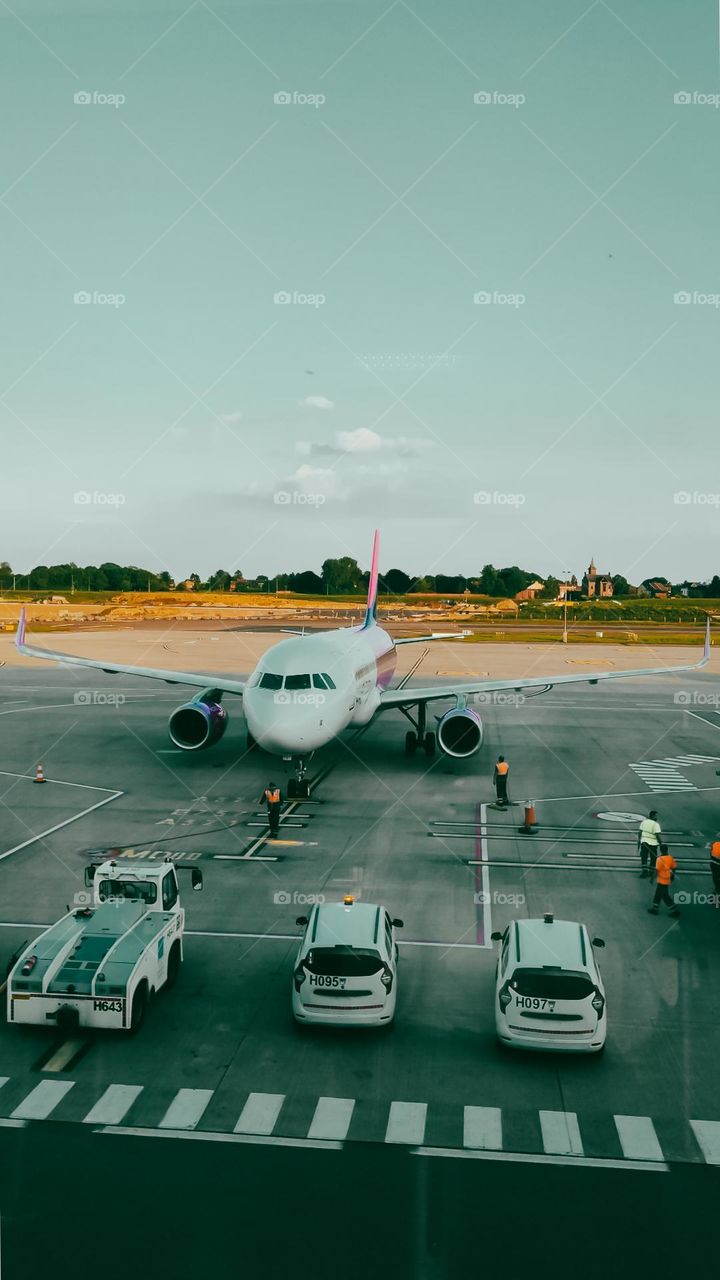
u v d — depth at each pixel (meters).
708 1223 12.21
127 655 88.00
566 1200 12.64
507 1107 15.01
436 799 35.38
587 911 23.98
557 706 62.00
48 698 62.59
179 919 20.11
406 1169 13.28
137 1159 13.42
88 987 17.05
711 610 190.88
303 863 27.61
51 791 36.22
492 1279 11.05
